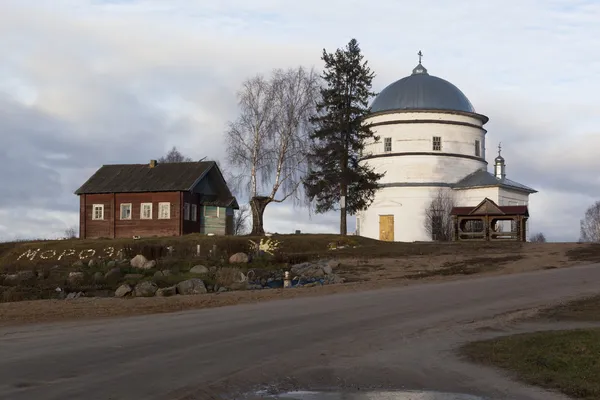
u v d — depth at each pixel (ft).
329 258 126.41
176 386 32.50
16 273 118.42
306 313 61.21
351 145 187.32
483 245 141.08
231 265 120.06
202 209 194.39
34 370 35.04
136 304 68.95
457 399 32.42
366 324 54.95
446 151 220.23
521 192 223.30
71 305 67.87
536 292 76.18
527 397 32.96
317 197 184.55
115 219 186.80
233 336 48.26
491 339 48.14
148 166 198.29
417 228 214.48
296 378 36.06
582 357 40.32
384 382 35.68
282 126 178.91
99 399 29.40
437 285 85.71
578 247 130.00
